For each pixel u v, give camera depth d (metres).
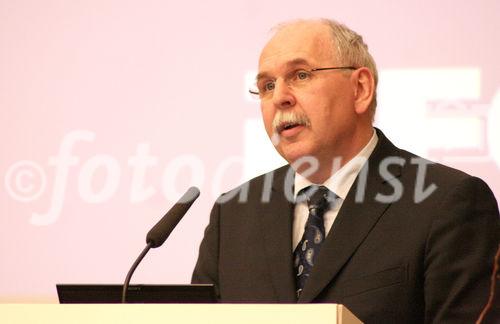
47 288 9.84
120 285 6.09
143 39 10.27
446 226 6.66
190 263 9.56
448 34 9.55
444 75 9.48
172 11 10.27
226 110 9.92
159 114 10.05
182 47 10.17
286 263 6.96
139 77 10.19
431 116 9.43
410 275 6.59
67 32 10.43
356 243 6.81
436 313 6.50
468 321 6.36
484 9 9.52
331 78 7.34
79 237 9.88
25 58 10.42
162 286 5.95
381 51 9.68
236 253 7.27
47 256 9.90
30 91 10.33
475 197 6.84
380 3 9.78
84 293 6.13
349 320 4.77
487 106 9.34
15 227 10.00
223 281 7.18
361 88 7.52
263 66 7.46
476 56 9.46
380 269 6.64
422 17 9.65
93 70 10.29
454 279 6.52
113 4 10.40
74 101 10.23
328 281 6.69
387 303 6.52
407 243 6.69
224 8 10.16
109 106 10.17
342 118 7.34
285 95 7.29
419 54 9.59
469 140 9.29
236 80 9.98
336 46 7.46
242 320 4.75
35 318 4.95
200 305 4.80
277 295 6.85
